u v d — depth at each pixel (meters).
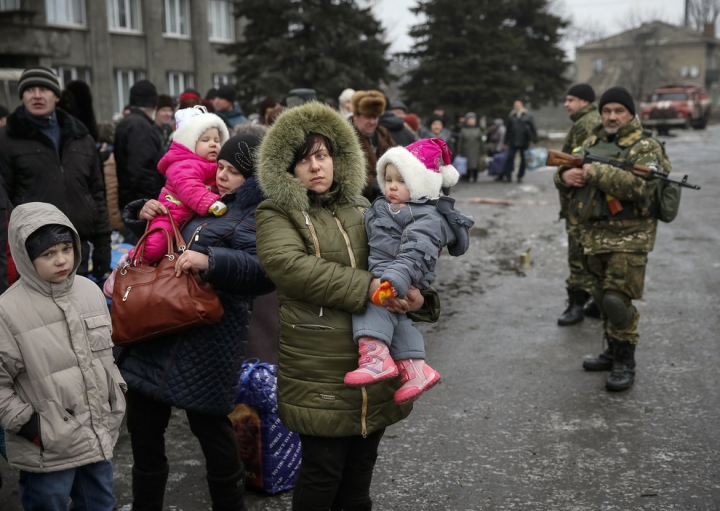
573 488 3.54
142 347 2.97
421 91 28.81
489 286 7.71
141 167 6.23
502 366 5.29
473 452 3.95
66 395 2.66
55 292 2.69
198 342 2.92
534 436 4.13
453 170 2.70
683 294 7.11
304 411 2.58
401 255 2.48
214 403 2.96
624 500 3.42
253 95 22.61
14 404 2.59
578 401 4.62
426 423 4.34
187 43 28.84
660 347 5.60
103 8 25.09
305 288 2.50
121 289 2.89
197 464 3.85
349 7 22.59
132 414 3.01
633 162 4.71
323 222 2.64
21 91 4.60
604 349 5.30
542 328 6.21
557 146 28.19
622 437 4.09
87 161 4.94
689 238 9.94
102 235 5.21
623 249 4.72
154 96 6.70
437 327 6.28
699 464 3.75
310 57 22.50
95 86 25.09
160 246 3.02
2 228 3.65
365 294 2.48
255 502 3.45
